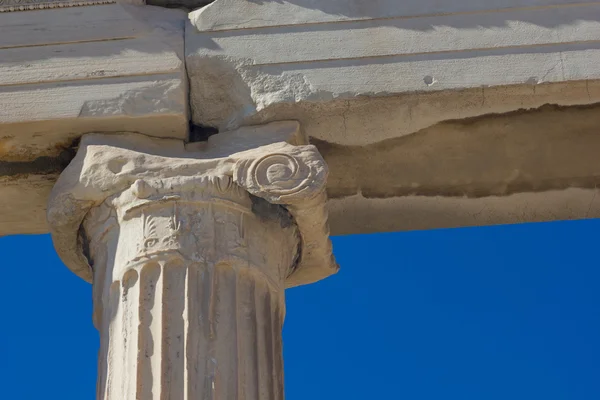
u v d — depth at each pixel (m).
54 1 24.78
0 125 23.77
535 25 24.25
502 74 23.89
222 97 24.27
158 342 21.56
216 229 22.66
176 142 24.09
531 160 25.56
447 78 23.89
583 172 25.83
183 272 22.16
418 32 24.28
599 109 24.59
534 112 24.61
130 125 23.97
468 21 24.34
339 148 24.88
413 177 25.66
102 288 22.97
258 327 22.33
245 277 22.56
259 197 23.20
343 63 24.12
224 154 23.55
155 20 24.72
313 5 24.61
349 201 26.05
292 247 23.95
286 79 24.08
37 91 24.02
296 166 23.08
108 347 22.11
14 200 25.17
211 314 21.88
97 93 24.00
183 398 21.09
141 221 22.69
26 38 24.45
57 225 23.69
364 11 24.48
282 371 22.58
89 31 24.55
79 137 24.09
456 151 25.22
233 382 21.45
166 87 24.06
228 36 24.50
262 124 24.06
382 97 23.86
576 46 24.09
